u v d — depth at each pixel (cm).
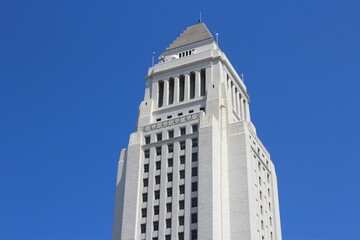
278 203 11288
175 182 9925
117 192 10606
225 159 10138
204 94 11381
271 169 11444
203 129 10156
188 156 10088
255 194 10100
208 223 9094
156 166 10325
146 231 9656
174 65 11981
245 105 12544
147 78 12188
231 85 11988
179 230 9388
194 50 12212
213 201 9300
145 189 10138
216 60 11619
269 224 10525
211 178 9531
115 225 10200
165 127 10681
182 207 9619
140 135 10788
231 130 10481
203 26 12762
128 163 10506
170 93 11844
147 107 11531
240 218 9494
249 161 10119
